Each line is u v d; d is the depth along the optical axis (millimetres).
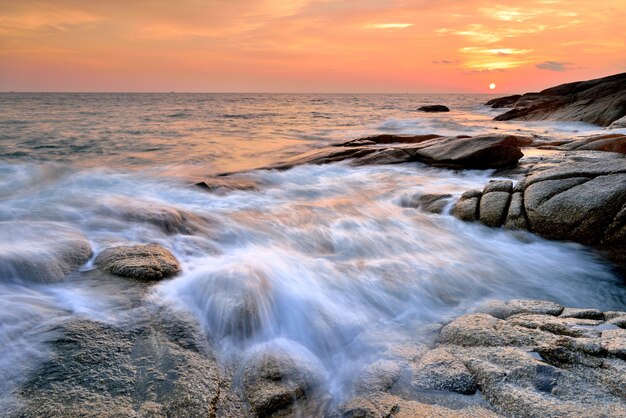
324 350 4359
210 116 52094
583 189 7172
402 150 14680
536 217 7383
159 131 31219
